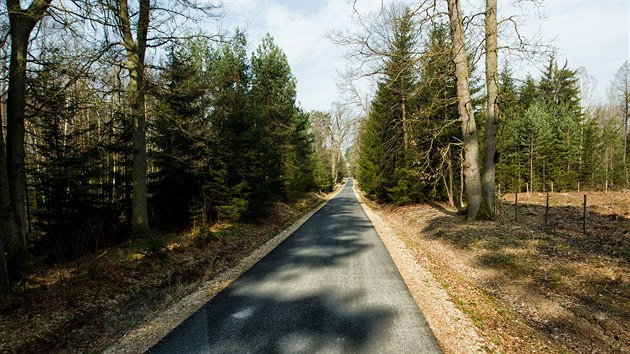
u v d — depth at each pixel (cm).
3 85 1062
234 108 1527
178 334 470
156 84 1119
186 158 1311
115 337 474
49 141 1148
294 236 1286
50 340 461
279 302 584
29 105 828
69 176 1038
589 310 548
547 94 3947
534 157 3334
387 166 2438
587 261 721
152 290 679
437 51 1382
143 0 1081
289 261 883
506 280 719
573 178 3359
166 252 886
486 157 1277
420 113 1462
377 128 2591
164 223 1416
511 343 454
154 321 518
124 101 994
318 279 716
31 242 924
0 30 771
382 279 713
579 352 458
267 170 1741
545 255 792
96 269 683
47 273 736
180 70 1368
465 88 1292
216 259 930
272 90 2325
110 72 1055
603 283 617
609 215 1300
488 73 1261
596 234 971
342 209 2433
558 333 511
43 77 841
